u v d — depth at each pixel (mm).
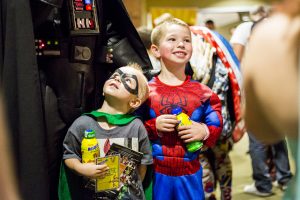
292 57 893
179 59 1901
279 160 3510
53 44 1665
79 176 1688
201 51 2307
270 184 3428
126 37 1935
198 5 8500
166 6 8742
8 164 668
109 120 1688
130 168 1682
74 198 1691
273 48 908
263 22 975
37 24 1610
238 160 4504
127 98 1726
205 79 2271
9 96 1462
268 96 911
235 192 3523
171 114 1853
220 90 2295
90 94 1822
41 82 1649
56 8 1634
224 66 2332
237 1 8195
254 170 3428
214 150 2457
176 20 1994
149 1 8461
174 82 1923
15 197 671
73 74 1710
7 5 1465
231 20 8320
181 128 1822
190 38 1956
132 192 1690
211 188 2373
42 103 1575
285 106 896
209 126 1892
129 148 1680
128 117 1728
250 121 996
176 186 1859
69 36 1699
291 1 907
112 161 1656
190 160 1864
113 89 1720
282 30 907
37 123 1490
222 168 2486
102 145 1661
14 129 1471
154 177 1875
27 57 1475
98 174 1606
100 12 1799
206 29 2457
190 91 1896
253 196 3438
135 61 1927
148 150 1729
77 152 1668
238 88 2342
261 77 917
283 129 929
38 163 1489
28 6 1484
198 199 1879
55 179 1700
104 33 1894
